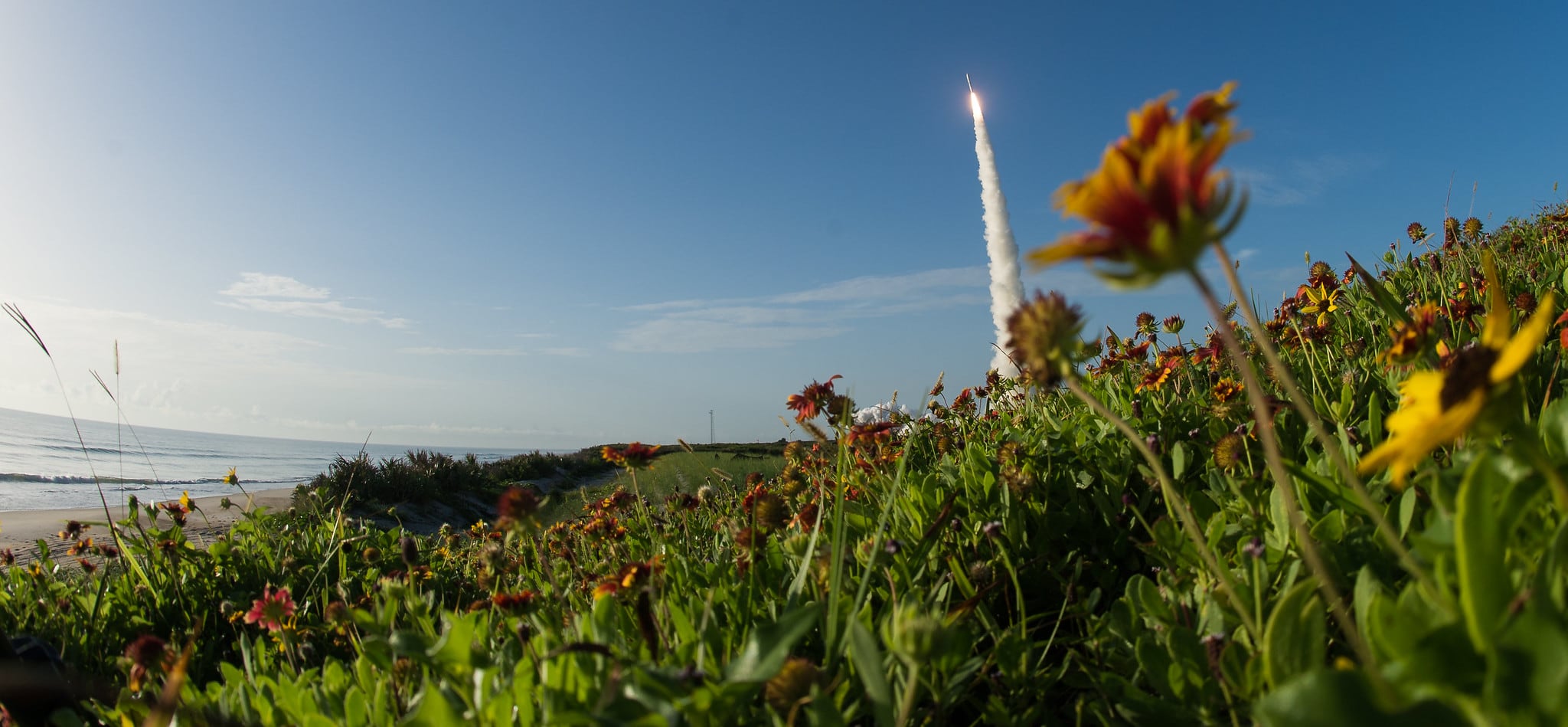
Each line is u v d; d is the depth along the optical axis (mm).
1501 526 810
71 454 71812
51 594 3672
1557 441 1119
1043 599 2156
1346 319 3596
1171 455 2461
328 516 5641
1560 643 647
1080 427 2838
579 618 1618
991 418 4352
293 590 3977
